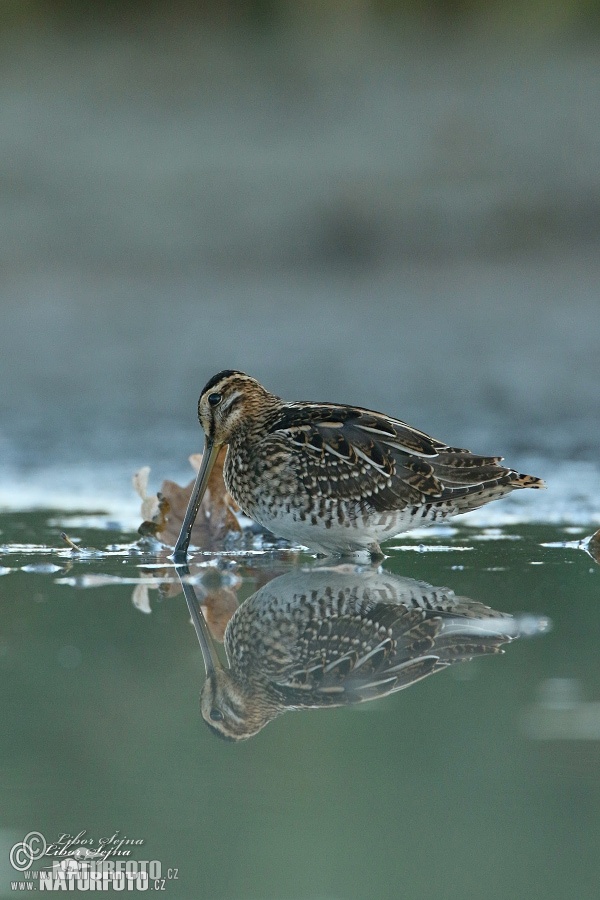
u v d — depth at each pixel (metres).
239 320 19.55
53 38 29.81
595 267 21.11
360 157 24.45
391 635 6.82
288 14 29.77
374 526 8.93
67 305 20.48
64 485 12.14
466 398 15.62
